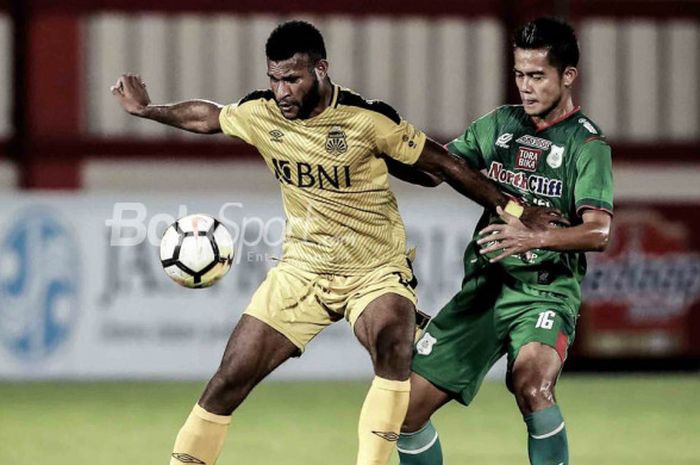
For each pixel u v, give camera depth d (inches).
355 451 1081.4
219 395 714.8
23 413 1274.6
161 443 1117.1
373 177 725.9
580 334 1632.6
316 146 714.2
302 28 692.7
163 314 1480.1
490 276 744.3
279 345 727.7
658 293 1638.8
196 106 759.7
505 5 1685.5
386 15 1726.1
